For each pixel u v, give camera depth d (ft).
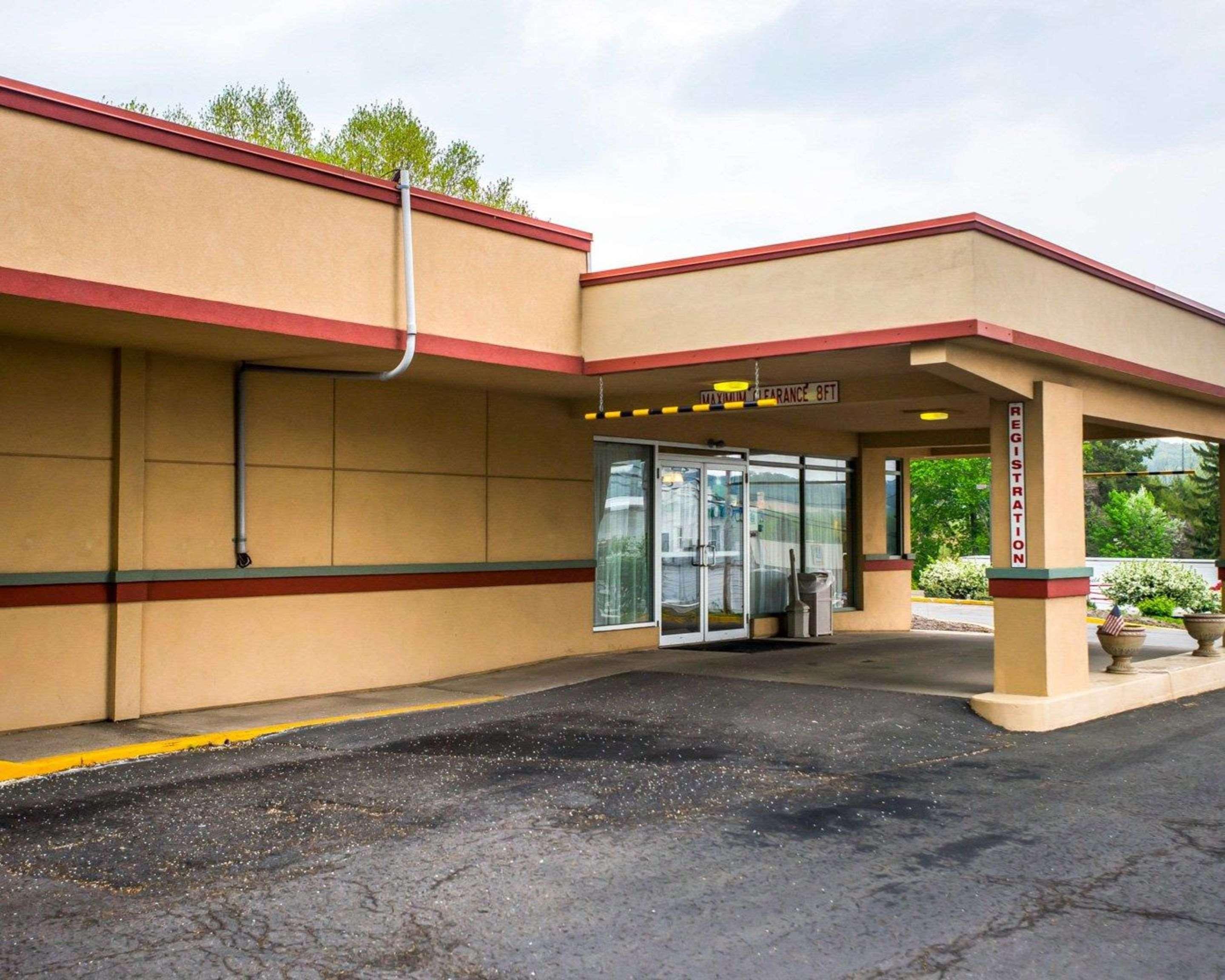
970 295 32.42
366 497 41.34
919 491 183.32
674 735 32.53
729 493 57.06
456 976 16.31
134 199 29.17
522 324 38.37
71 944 17.43
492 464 45.70
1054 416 36.50
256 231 31.65
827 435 62.23
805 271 35.50
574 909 18.94
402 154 96.32
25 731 32.48
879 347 34.04
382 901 19.25
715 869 21.01
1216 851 22.47
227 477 37.37
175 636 35.81
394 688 41.50
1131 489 221.25
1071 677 36.88
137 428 34.78
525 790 26.53
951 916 18.70
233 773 28.12
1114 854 22.24
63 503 33.58
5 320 30.01
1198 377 45.06
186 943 17.48
